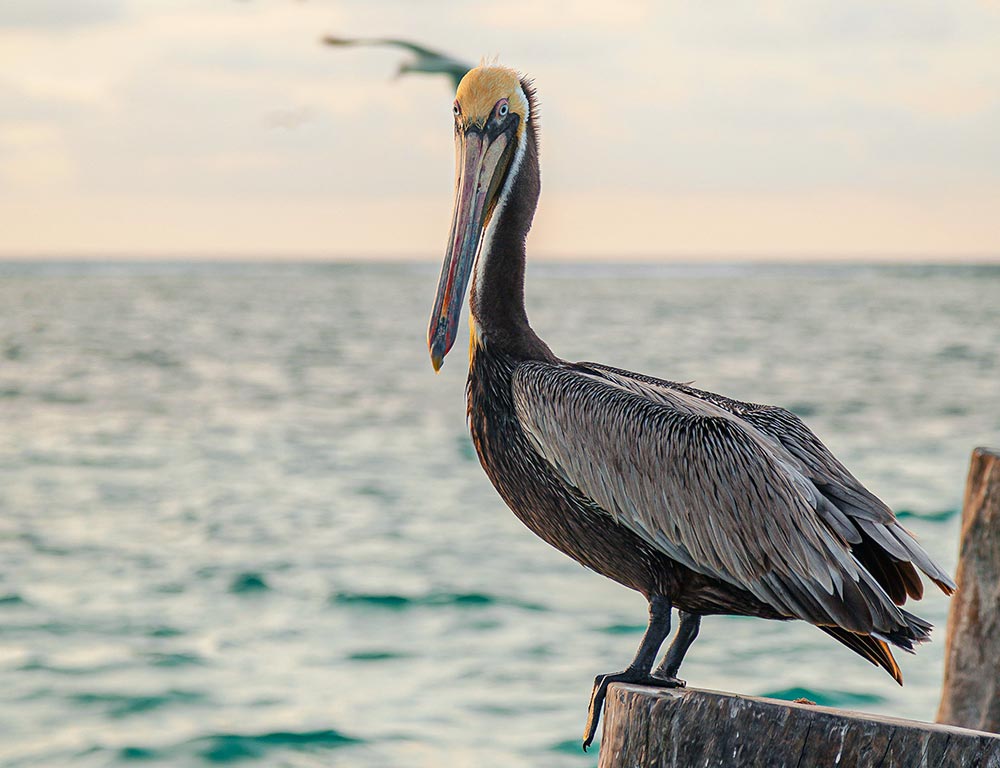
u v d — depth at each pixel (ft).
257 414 94.63
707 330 208.85
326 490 60.75
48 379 123.24
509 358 16.56
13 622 37.24
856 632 14.34
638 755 12.71
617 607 38.88
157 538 49.37
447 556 46.01
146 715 29.78
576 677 32.53
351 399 105.40
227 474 65.92
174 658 33.99
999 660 19.43
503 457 16.47
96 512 54.85
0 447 76.74
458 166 17.24
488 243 16.87
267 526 51.90
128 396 107.55
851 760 12.14
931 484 60.70
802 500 14.82
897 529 14.92
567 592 40.81
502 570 43.80
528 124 17.21
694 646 34.58
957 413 91.61
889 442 76.69
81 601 39.86
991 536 19.66
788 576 14.73
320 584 41.88
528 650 34.71
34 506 56.34
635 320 244.83
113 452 74.59
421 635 36.06
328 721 29.40
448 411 96.58
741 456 15.11
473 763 27.30
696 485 15.16
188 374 130.31
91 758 27.53
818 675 32.17
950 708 19.95
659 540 15.33
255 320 254.27
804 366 135.85
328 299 386.11
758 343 174.81
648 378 17.30
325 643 35.45
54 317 261.85
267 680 32.37
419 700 30.91
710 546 15.08
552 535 16.48
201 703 30.71
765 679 31.91
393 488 61.11
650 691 12.99
